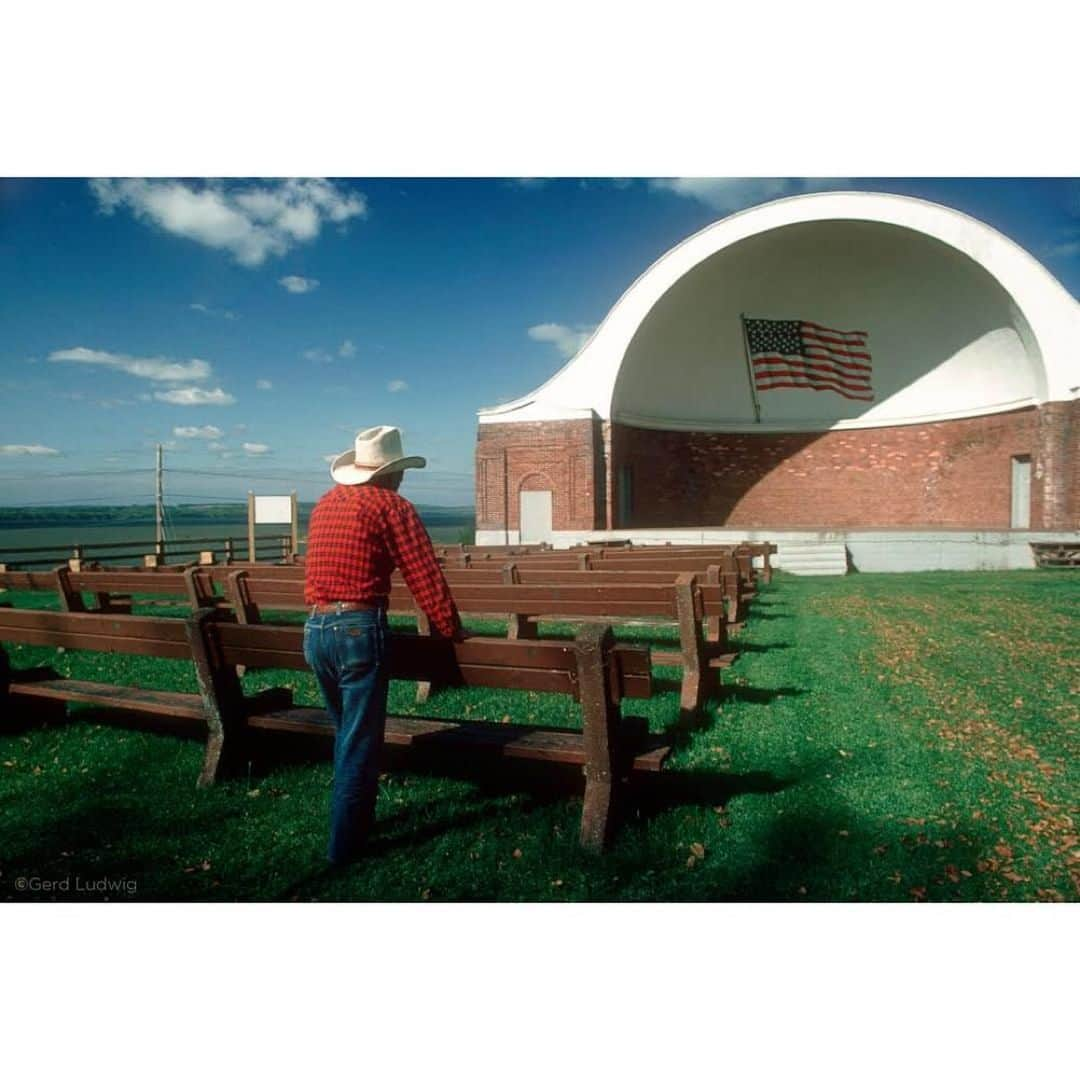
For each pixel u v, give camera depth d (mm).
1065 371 20594
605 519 24328
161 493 27688
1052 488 20750
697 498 27922
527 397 25016
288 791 4172
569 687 3559
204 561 14336
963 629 9547
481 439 24781
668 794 4109
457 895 3162
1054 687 6500
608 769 3543
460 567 9766
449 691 6152
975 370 23812
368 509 3348
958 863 3373
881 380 26062
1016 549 19562
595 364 24344
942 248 21734
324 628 3316
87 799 4090
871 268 24141
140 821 3824
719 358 27016
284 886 3238
